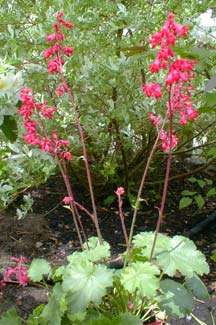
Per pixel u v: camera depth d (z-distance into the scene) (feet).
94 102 8.11
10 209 9.14
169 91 4.48
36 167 7.38
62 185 10.25
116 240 8.21
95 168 9.21
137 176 9.78
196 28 8.55
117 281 5.37
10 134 6.68
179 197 9.96
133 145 9.04
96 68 7.62
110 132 8.68
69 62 7.54
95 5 7.66
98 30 7.89
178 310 5.26
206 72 7.77
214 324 6.13
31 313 6.37
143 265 5.04
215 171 11.03
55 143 5.37
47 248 7.97
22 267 5.92
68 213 9.13
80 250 7.88
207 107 6.64
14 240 8.05
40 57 7.82
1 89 6.17
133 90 7.97
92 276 4.91
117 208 9.41
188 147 10.05
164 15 8.20
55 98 7.90
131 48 7.09
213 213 9.10
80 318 5.09
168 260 5.24
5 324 5.42
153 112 8.10
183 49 6.82
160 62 4.31
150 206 9.52
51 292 5.84
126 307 5.54
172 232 8.57
